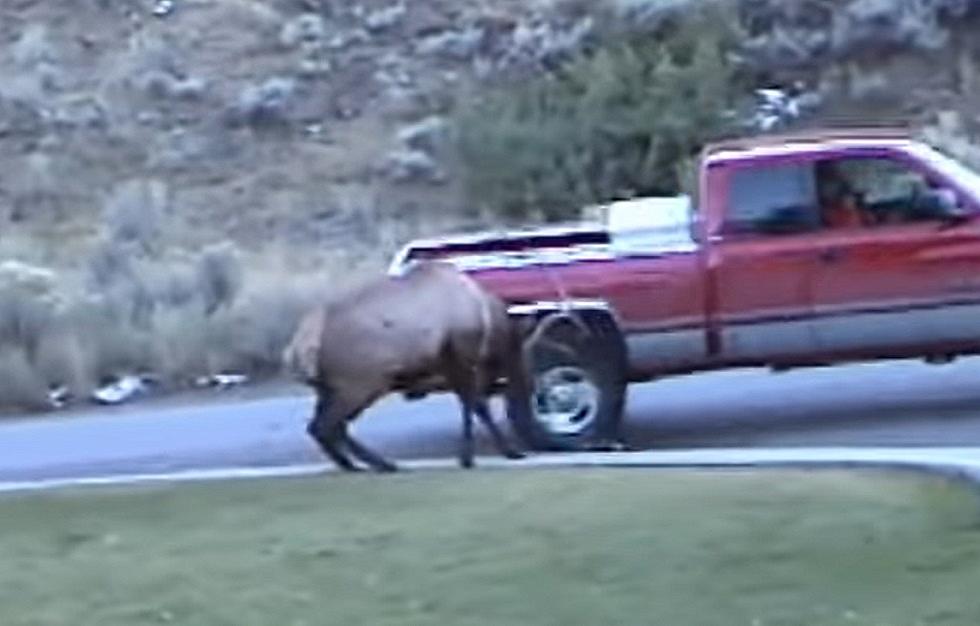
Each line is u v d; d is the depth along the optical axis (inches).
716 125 3245.6
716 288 1573.6
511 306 1552.7
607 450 1530.5
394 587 1024.2
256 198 3412.9
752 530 1079.0
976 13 3476.9
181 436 1797.5
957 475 1176.2
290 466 1514.5
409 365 1391.5
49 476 1611.7
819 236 1581.0
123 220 3223.4
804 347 1582.2
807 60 3444.9
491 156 3316.9
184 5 3961.6
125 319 2383.1
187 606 1015.0
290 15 3929.6
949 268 1578.5
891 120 3304.6
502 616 969.5
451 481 1288.1
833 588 975.6
